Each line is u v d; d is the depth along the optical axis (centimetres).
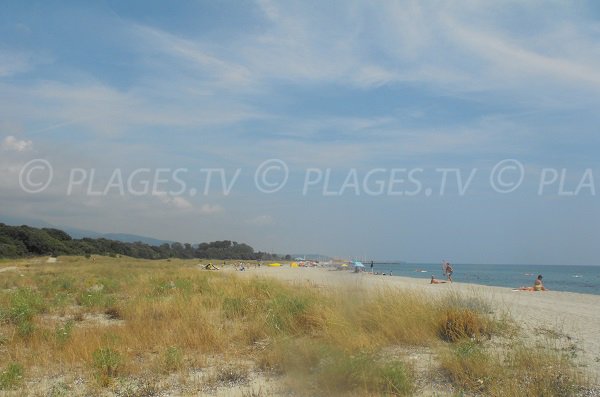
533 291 2534
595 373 744
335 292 1314
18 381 730
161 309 1332
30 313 1248
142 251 9819
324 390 673
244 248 11981
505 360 792
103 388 714
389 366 711
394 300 1177
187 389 707
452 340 993
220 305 1386
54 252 7488
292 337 947
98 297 1625
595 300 1970
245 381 747
